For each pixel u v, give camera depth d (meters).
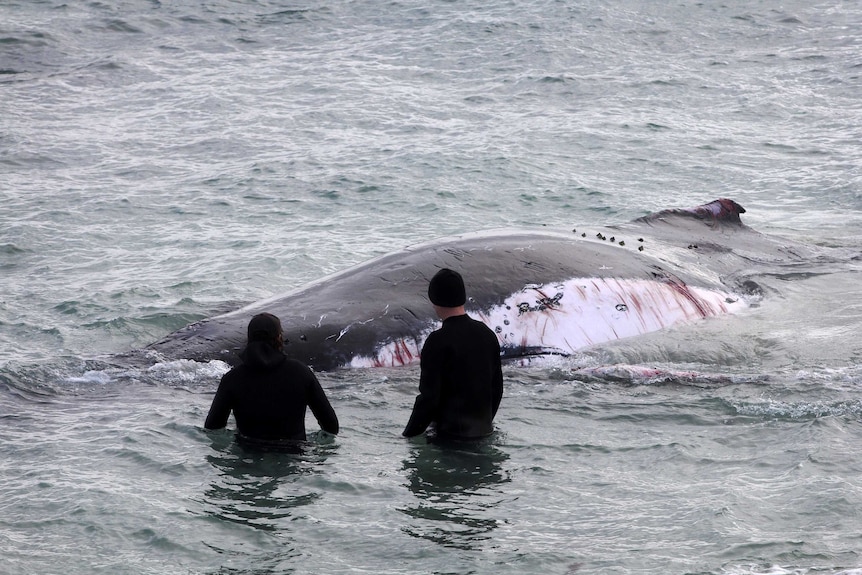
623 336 44.41
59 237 62.56
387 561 26.14
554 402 37.75
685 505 28.88
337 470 31.66
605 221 65.75
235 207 68.81
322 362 40.22
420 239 61.66
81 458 32.06
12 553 26.41
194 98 98.81
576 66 107.00
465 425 34.16
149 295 51.66
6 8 135.50
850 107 93.56
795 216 66.19
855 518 27.77
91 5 136.50
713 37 119.31
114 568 25.80
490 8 130.50
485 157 78.69
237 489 30.20
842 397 37.44
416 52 113.94
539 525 28.02
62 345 44.62
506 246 46.28
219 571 25.67
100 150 83.44
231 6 135.75
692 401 37.53
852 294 49.94
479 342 34.19
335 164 77.81
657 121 89.50
